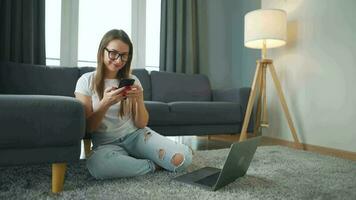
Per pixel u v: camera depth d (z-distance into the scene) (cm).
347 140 209
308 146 240
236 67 346
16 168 147
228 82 348
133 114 147
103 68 139
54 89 234
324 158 183
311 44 240
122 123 145
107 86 140
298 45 253
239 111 246
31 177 132
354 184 128
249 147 127
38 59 258
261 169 152
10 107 101
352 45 206
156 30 324
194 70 326
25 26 248
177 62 312
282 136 270
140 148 145
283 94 252
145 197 107
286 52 266
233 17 351
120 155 131
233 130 247
